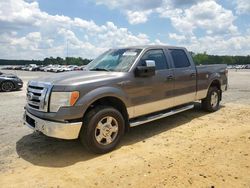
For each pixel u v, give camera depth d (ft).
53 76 15.64
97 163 13.51
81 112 13.82
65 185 11.28
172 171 12.25
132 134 18.42
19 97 38.19
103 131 14.73
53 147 15.96
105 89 14.83
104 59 19.25
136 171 12.40
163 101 18.85
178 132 18.74
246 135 17.61
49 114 13.80
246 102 30.73
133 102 16.56
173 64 19.99
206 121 21.72
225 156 13.94
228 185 10.88
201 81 22.90
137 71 16.65
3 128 20.15
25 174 12.35
